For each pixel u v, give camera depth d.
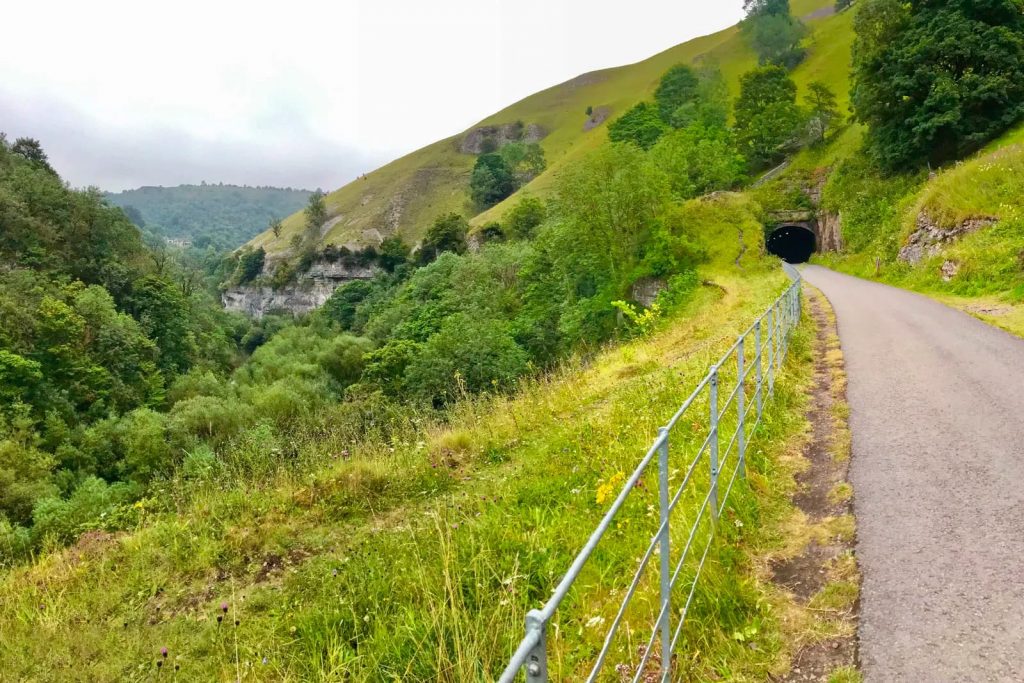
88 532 8.16
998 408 7.06
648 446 6.64
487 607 4.12
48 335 44.31
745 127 72.31
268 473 9.30
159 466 31.39
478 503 6.43
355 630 4.30
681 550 4.11
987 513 4.57
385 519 7.14
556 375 14.52
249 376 65.12
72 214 69.69
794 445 6.73
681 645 3.43
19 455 29.98
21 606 5.86
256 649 4.52
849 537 4.51
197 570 6.34
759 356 6.96
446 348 37.97
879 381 8.98
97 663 4.71
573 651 3.52
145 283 65.19
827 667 3.22
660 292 33.12
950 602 3.59
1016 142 28.81
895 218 30.86
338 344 58.84
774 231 55.16
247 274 138.75
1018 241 17.45
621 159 40.16
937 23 35.38
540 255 47.50
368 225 139.62
